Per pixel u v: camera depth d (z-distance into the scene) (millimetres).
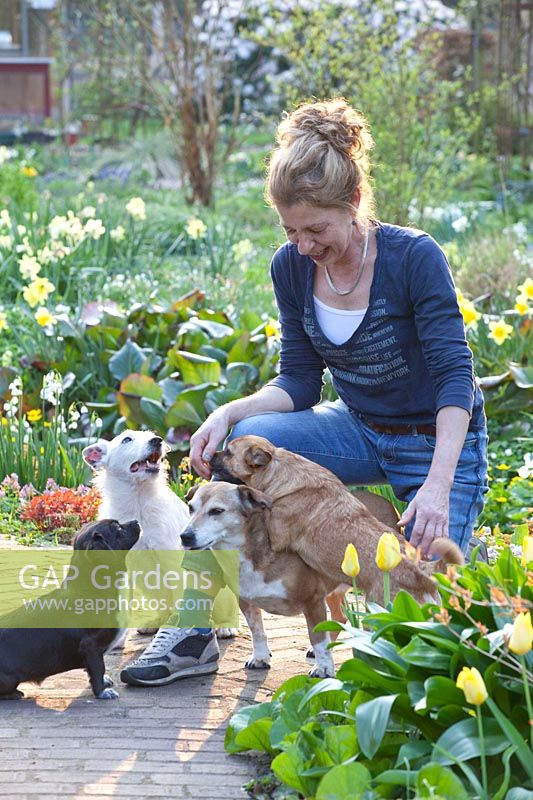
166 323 9195
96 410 8227
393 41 15242
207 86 18812
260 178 22766
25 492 7027
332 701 3719
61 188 19391
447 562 3713
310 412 4723
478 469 4418
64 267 11656
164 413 7742
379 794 3131
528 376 8273
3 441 7438
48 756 3693
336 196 3951
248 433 4605
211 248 12961
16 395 7922
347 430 4652
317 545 4180
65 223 10477
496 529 6492
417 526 3895
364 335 4312
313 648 4332
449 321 4160
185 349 8648
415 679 3355
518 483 7316
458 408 4047
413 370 4367
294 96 15500
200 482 7336
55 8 29391
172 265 13297
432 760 3123
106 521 4289
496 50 23078
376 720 3135
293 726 3609
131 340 8930
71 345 8906
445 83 16078
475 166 21094
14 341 10312
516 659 3318
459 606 3307
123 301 11250
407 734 3436
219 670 4531
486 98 20172
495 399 8367
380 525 4199
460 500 4340
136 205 12336
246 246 12109
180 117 18953
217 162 19359
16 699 4258
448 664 3307
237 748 3686
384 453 4543
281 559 4246
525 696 3291
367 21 15609
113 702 4207
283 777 3367
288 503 4242
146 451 4938
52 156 23953
